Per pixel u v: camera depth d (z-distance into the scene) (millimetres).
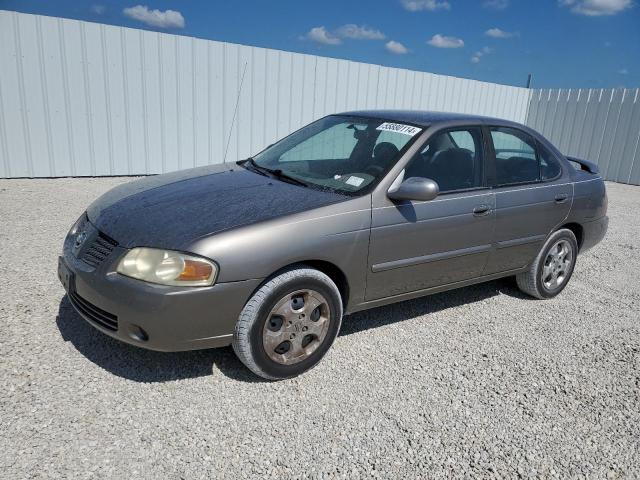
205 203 3281
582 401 3291
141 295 2768
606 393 3402
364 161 3766
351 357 3588
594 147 14125
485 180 4152
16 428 2598
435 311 4492
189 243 2840
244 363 3102
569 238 4914
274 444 2660
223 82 9812
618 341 4176
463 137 4094
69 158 8836
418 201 3652
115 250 2955
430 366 3555
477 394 3264
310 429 2799
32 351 3281
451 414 3039
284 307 3094
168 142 9609
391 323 4172
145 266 2826
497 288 5168
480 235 4070
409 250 3645
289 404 2998
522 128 4629
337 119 4531
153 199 3420
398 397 3160
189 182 3770
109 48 8703
